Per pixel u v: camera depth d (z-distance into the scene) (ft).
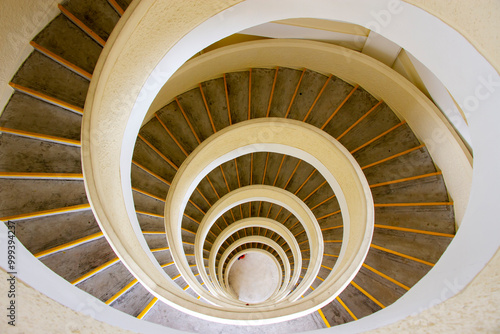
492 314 3.10
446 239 13.88
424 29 5.80
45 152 9.39
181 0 6.63
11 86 9.43
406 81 14.20
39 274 3.34
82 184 9.46
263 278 35.12
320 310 9.64
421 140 15.61
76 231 9.12
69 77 10.12
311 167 22.22
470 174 12.19
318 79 17.92
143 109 8.99
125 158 9.32
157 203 15.43
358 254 11.82
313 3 8.21
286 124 15.94
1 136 9.16
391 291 13.08
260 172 22.47
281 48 16.12
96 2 10.87
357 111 17.12
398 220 14.92
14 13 8.86
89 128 6.77
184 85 16.63
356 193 14.05
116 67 6.67
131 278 9.01
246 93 17.84
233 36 16.83
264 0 8.18
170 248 14.12
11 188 8.86
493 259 3.32
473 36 4.56
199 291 12.69
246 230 31.91
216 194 22.06
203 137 16.87
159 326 5.16
